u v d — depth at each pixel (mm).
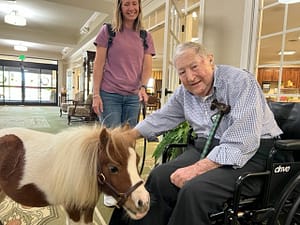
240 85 1103
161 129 1411
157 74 12047
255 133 1021
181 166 1209
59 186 978
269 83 2389
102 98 1757
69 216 1060
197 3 2797
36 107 11703
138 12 1738
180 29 2766
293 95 2246
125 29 1754
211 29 2641
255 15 2312
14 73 12289
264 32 2361
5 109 9805
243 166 1037
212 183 959
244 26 2361
